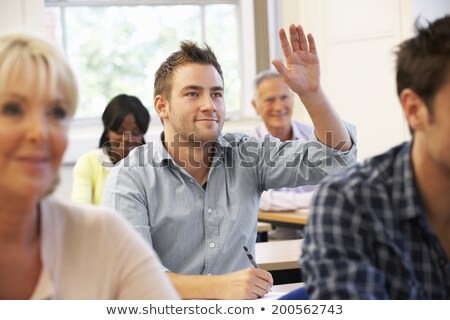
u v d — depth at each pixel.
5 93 1.17
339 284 1.29
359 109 6.03
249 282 2.31
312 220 1.37
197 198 2.52
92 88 6.28
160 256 2.52
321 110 2.45
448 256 1.42
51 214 1.33
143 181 2.49
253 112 6.57
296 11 6.56
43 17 5.96
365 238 1.34
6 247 1.29
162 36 6.41
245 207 2.57
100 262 1.35
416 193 1.35
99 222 1.38
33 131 1.18
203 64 2.47
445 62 1.28
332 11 6.17
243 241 2.57
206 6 6.52
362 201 1.34
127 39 6.33
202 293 2.31
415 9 5.55
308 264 1.35
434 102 1.29
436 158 1.31
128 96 3.95
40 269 1.31
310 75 2.42
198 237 2.52
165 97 2.52
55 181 1.28
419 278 1.36
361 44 5.95
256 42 6.47
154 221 2.49
